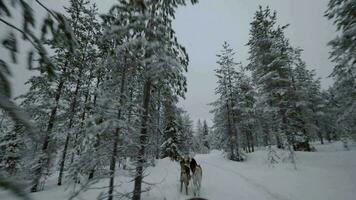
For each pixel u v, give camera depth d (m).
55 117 11.93
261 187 10.46
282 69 17.30
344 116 12.58
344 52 8.61
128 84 8.58
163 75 7.82
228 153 23.42
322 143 34.59
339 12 8.59
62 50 12.27
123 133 7.20
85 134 6.49
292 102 16.89
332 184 9.42
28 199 0.99
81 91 13.12
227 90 24.64
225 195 9.27
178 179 12.27
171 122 24.62
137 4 4.18
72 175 6.03
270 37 18.02
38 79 11.59
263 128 27.17
